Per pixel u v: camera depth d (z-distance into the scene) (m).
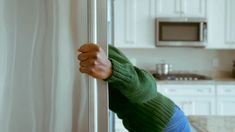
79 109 0.94
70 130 0.94
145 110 1.31
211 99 4.20
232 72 4.77
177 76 4.51
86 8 0.93
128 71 1.00
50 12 0.93
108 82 0.97
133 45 4.39
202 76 4.55
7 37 0.92
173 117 1.42
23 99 0.93
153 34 4.40
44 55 0.93
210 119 2.13
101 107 0.95
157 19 4.32
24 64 0.93
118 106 1.30
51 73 0.93
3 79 0.92
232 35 4.45
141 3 4.37
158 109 1.34
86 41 0.93
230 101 4.21
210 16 4.42
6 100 0.92
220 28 4.44
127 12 4.36
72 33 0.93
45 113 0.94
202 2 4.40
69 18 0.93
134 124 1.35
